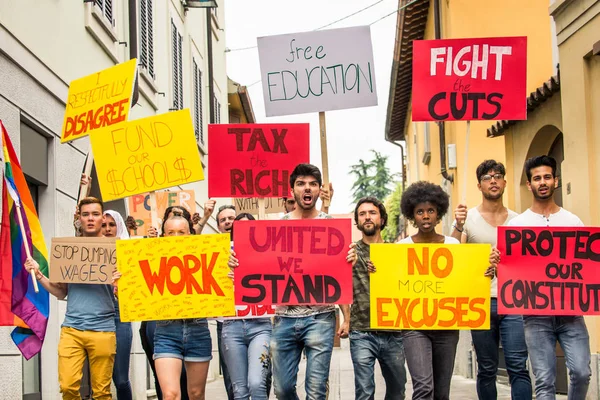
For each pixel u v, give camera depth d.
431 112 8.05
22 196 8.41
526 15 18.34
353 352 7.62
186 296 7.48
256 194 8.41
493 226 7.88
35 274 7.93
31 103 10.39
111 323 8.02
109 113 9.00
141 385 14.32
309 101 8.59
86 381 12.32
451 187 20.80
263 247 7.25
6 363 9.17
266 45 8.64
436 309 7.26
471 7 18.48
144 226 13.02
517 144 14.64
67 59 11.88
